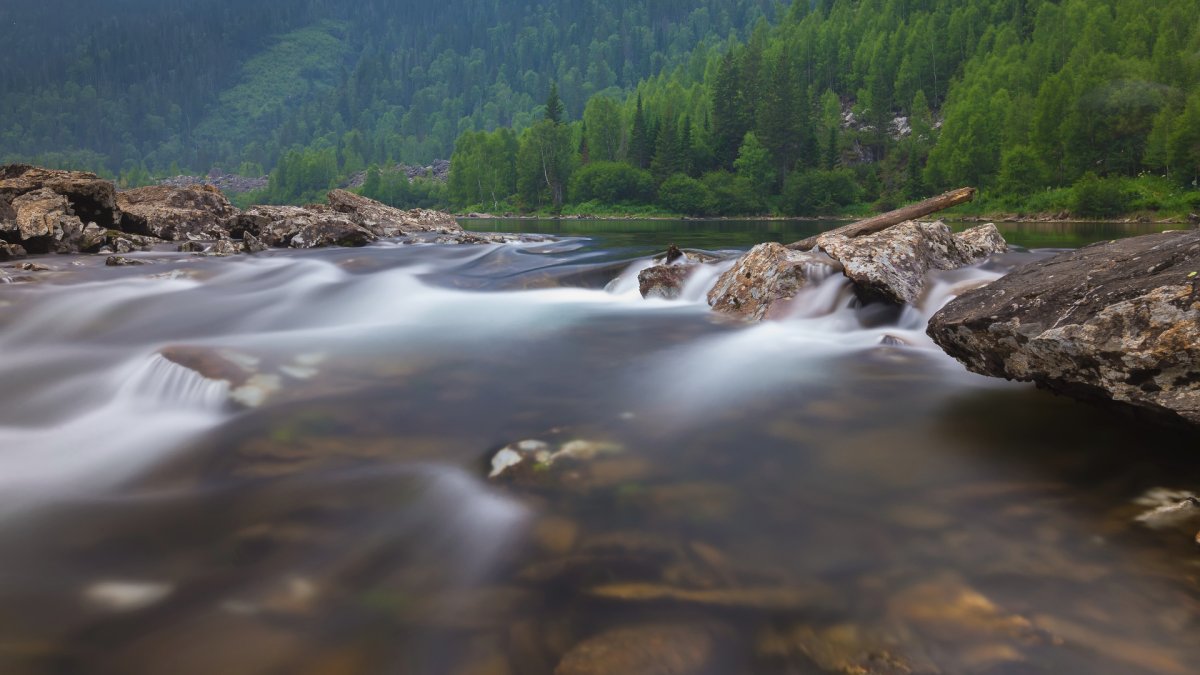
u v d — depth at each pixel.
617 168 144.00
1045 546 2.61
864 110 174.00
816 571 2.51
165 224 17.30
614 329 7.02
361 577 2.54
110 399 4.87
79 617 2.33
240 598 2.42
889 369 5.32
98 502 3.21
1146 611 2.20
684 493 3.17
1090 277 3.88
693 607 2.31
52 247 13.55
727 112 160.12
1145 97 95.31
